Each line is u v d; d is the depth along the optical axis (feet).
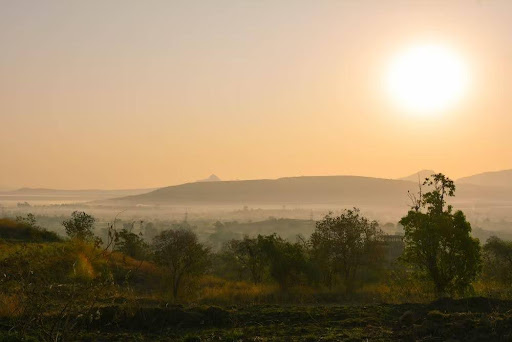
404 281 69.92
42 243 89.97
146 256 88.58
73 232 110.93
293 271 79.61
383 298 63.82
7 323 36.65
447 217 68.08
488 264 98.53
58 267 61.52
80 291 34.60
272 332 42.93
